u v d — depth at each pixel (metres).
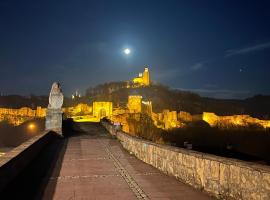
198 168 9.76
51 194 9.40
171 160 12.10
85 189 10.06
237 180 7.70
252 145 90.06
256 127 165.88
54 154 18.72
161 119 173.50
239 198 7.59
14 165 10.95
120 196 9.20
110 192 9.67
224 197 8.23
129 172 13.05
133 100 167.50
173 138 111.56
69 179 11.61
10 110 174.88
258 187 6.94
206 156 9.27
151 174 12.61
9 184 10.13
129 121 125.69
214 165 8.80
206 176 9.23
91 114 152.75
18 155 11.75
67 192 9.66
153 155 14.54
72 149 21.50
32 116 168.25
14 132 90.69
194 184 9.99
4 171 9.43
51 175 12.34
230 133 133.88
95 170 13.53
